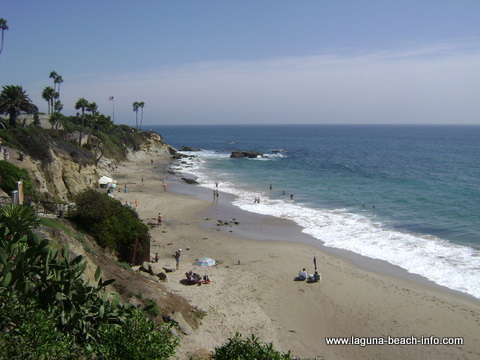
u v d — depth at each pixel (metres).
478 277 27.70
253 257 32.47
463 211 46.22
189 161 110.62
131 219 28.31
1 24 51.72
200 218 45.72
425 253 32.72
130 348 10.62
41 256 12.22
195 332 18.89
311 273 28.84
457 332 20.80
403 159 113.69
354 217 45.41
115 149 97.38
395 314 22.75
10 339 9.29
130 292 19.34
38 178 32.59
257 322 21.16
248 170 90.31
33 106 52.56
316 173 83.81
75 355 10.30
